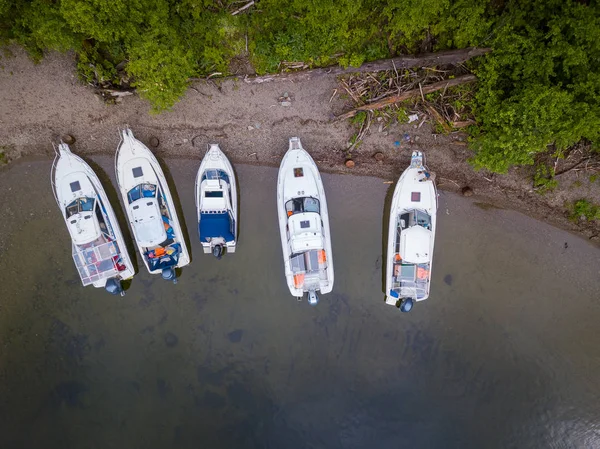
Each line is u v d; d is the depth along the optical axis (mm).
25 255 12484
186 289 12594
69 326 12516
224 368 12633
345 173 12680
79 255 11578
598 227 12773
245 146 12516
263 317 12648
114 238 12047
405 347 12797
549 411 12703
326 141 12500
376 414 12602
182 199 12625
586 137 11383
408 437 12555
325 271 12008
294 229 11484
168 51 10367
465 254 12938
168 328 12594
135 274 12539
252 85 12000
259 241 12648
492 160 11078
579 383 12773
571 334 12914
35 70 11617
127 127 12242
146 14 10016
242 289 12656
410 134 12398
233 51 11523
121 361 12547
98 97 11883
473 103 11516
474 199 12820
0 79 11602
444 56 10945
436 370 12773
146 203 11648
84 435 12438
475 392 12742
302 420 12586
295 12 10875
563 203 12688
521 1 10039
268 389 12625
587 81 9820
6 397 12375
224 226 11664
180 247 12203
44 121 12078
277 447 12500
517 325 12945
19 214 12445
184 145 12430
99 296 12523
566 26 9781
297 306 12664
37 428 12406
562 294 12945
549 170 12383
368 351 12758
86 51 10984
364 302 12773
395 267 12234
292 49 11109
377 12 10859
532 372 12812
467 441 12586
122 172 11953
